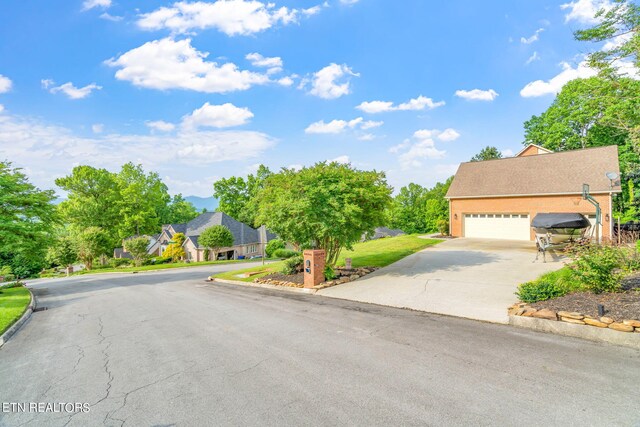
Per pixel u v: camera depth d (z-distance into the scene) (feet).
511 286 31.71
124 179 165.27
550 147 113.39
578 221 46.96
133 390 15.64
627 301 21.65
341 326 24.14
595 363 16.06
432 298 30.27
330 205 40.73
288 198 42.75
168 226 167.84
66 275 128.77
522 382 14.40
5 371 19.27
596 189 64.23
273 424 12.14
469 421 11.77
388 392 14.07
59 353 22.00
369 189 43.57
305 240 43.27
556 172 73.10
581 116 95.20
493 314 24.63
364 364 17.07
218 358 19.10
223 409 13.42
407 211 201.67
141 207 162.09
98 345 23.22
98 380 17.04
